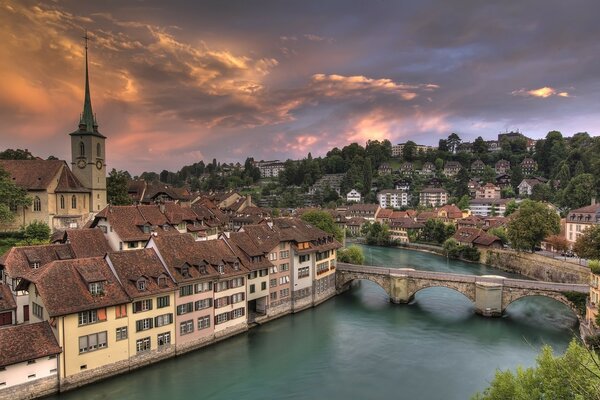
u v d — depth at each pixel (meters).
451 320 77.12
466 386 52.09
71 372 48.28
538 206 120.25
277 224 85.06
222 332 65.50
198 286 61.62
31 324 47.44
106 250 66.88
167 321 57.62
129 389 49.81
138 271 56.62
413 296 92.56
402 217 189.38
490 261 127.00
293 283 81.31
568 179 199.88
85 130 99.19
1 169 86.38
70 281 50.94
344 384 52.41
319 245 89.75
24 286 53.84
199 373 54.50
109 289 52.53
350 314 80.81
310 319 77.50
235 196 196.12
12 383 44.19
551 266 105.12
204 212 104.19
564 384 28.30
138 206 79.81
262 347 63.56
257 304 76.81
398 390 51.03
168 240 63.38
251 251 72.81
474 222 164.75
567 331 71.38
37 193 90.31
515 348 63.91
